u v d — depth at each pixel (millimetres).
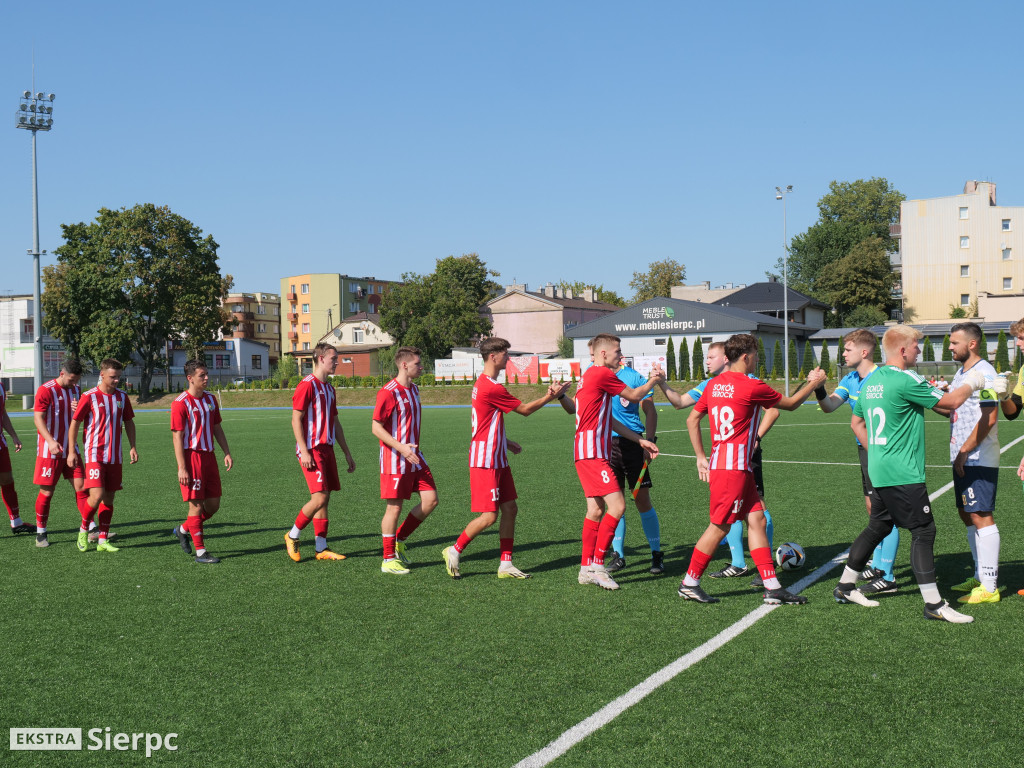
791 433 20016
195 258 55938
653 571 6586
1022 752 3316
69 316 56000
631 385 6605
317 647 4766
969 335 5477
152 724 3738
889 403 5066
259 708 3891
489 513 6254
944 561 6707
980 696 3875
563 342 66062
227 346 84562
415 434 6750
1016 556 6812
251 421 31875
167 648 4797
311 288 99188
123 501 10969
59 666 4512
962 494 5539
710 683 4086
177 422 7102
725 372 5496
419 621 5266
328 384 7258
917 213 70562
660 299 54969
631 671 4273
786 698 3885
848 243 78625
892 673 4184
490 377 6227
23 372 66750
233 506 10391
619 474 6625
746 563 6840
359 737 3553
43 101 38906
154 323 55812
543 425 25188
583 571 6180
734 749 3373
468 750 3402
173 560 7312
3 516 9969
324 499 7168
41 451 7969
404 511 9797
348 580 6441
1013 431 19344
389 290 70438
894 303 74312
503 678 4203
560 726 3613
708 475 5520
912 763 3236
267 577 6586
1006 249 68000
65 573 6812
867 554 5426
